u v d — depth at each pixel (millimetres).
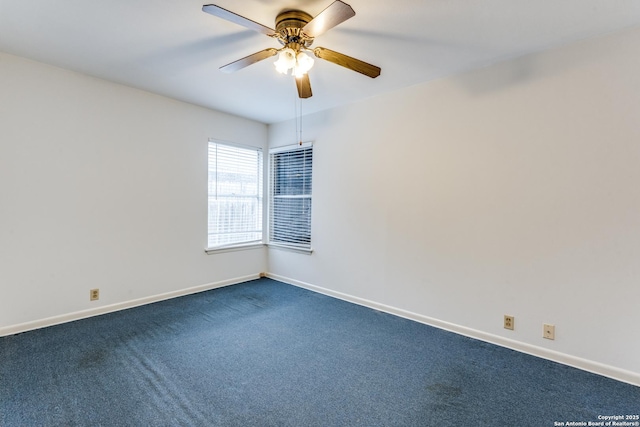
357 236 3502
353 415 1679
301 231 4172
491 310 2559
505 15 1874
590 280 2123
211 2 1800
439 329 2826
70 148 2807
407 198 3066
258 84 3043
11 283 2547
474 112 2623
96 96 2941
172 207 3547
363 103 3412
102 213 3016
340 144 3650
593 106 2094
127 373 2029
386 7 1810
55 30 2121
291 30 1889
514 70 2414
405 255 3098
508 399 1824
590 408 1748
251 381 1975
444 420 1647
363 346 2480
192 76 2879
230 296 3707
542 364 2215
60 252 2779
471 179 2646
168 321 2914
